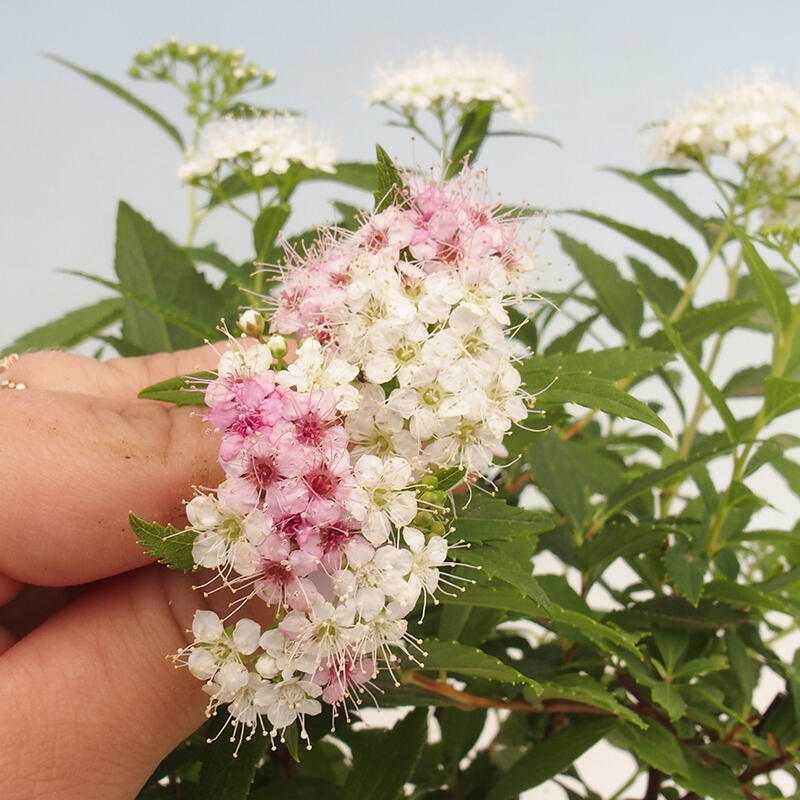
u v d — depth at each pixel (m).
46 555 0.11
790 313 0.16
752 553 0.20
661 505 0.20
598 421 0.23
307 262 0.12
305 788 0.15
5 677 0.11
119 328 0.20
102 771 0.11
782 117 0.20
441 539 0.11
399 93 0.21
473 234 0.12
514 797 0.15
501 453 0.13
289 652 0.10
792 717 0.16
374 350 0.11
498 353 0.11
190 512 0.10
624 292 0.20
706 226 0.21
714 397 0.16
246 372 0.11
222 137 0.21
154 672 0.11
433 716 0.18
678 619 0.16
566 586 0.15
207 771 0.13
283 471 0.10
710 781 0.15
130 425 0.11
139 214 0.19
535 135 0.21
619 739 0.18
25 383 0.13
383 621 0.11
